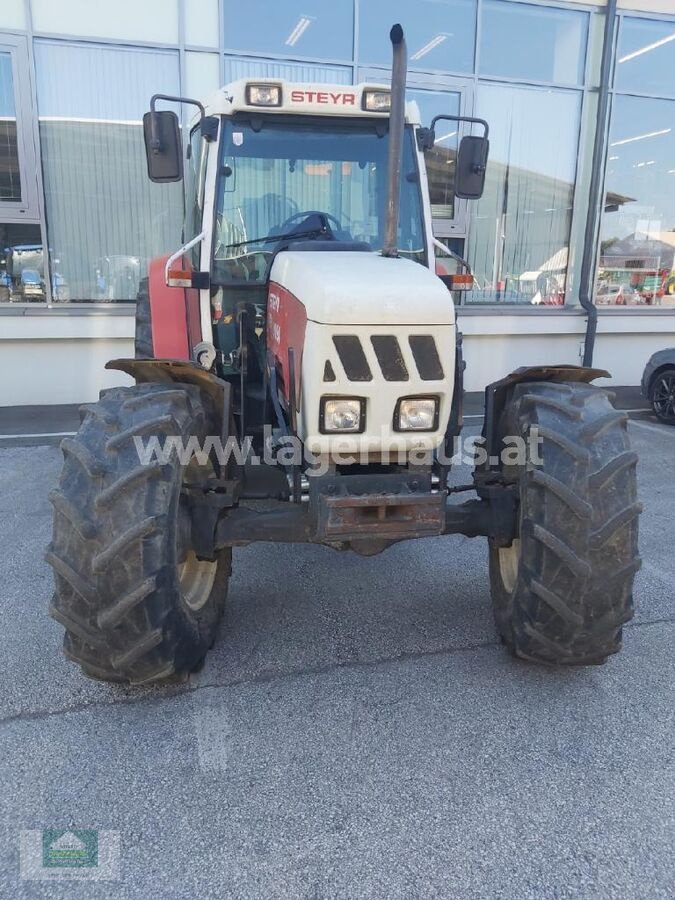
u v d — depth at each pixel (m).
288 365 2.74
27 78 7.79
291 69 8.43
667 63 9.67
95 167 8.24
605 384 10.05
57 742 2.52
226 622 3.42
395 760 2.45
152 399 2.59
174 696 2.81
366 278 2.56
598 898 1.92
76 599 2.43
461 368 3.15
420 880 1.97
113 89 8.07
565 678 2.96
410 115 3.68
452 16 8.79
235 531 2.80
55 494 2.44
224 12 8.09
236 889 1.94
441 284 2.59
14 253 8.23
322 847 2.08
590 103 9.52
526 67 9.23
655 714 2.72
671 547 4.43
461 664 3.06
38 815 2.19
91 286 8.52
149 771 2.38
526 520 2.65
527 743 2.54
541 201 9.62
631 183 9.95
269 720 2.66
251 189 3.63
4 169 8.00
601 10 9.23
